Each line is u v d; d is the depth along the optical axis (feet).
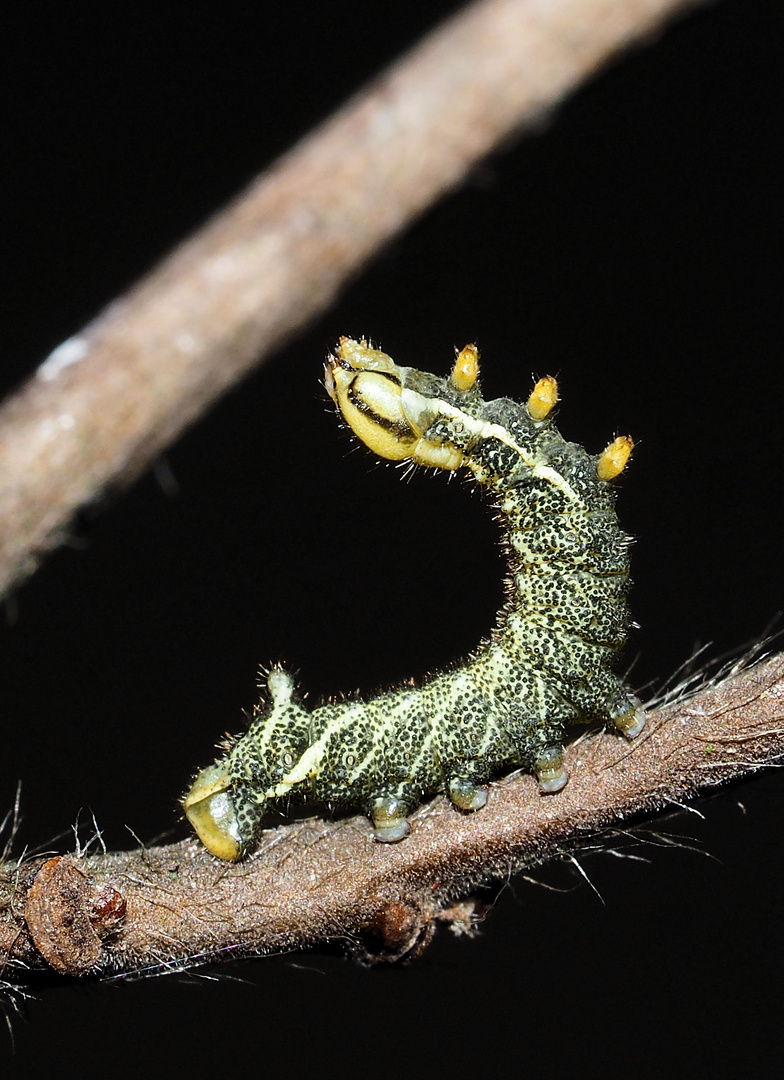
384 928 0.45
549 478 0.47
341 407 0.47
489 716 0.46
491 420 0.47
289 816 0.46
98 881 0.44
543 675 0.46
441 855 0.45
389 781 0.46
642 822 0.45
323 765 0.46
